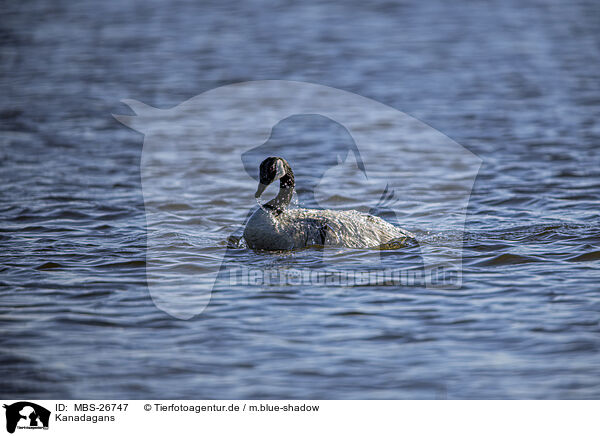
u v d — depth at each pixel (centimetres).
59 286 1151
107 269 1230
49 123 2758
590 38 4422
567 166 2042
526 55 4006
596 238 1375
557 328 988
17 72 3781
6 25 5138
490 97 3111
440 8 5531
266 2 5962
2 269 1226
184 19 5334
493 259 1262
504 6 5578
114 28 5028
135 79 3594
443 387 864
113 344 964
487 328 996
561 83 3341
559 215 1570
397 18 5200
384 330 997
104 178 1992
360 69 3753
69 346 959
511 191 1795
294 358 928
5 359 925
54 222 1562
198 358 930
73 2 6072
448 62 3878
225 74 3688
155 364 916
